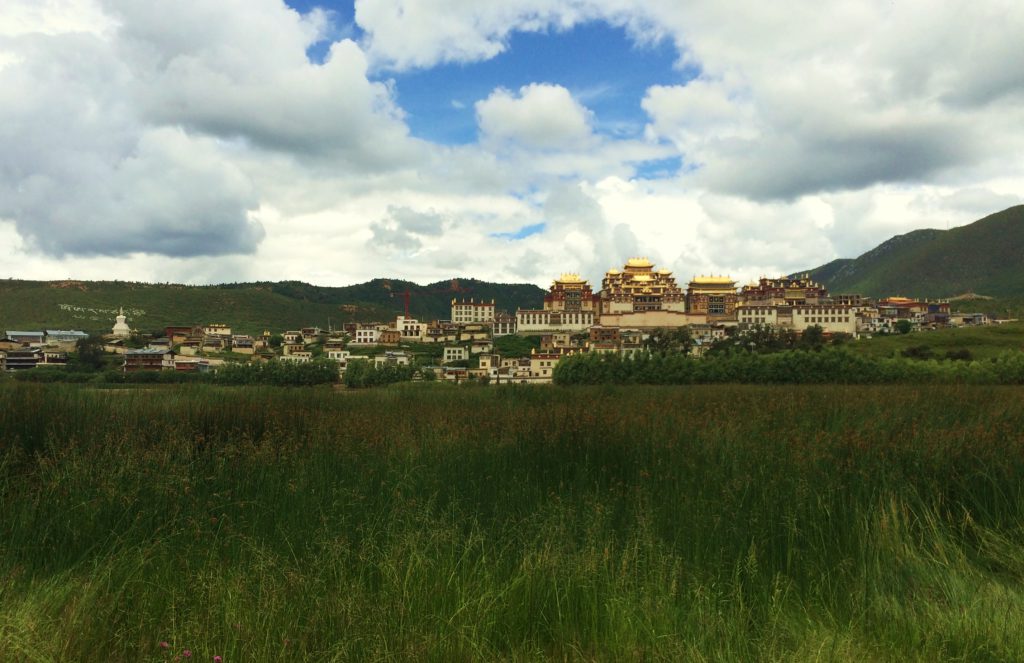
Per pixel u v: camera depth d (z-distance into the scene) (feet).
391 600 18.75
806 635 18.58
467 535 24.35
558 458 33.30
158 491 26.68
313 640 17.19
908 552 23.81
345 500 26.91
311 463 32.01
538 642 18.42
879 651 17.99
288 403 53.78
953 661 17.51
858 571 22.22
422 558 20.88
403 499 26.55
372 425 41.86
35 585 20.36
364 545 21.99
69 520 24.21
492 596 19.49
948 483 30.07
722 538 24.03
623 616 18.74
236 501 27.07
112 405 45.24
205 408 46.09
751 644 18.30
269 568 20.51
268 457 32.37
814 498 26.55
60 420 37.47
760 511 25.48
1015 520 26.21
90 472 28.37
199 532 23.47
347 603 18.22
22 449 32.09
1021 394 70.64
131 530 23.86
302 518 25.71
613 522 25.46
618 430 37.73
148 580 20.31
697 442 35.14
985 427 38.04
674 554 22.68
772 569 22.61
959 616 19.34
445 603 19.07
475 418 46.52
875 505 26.61
